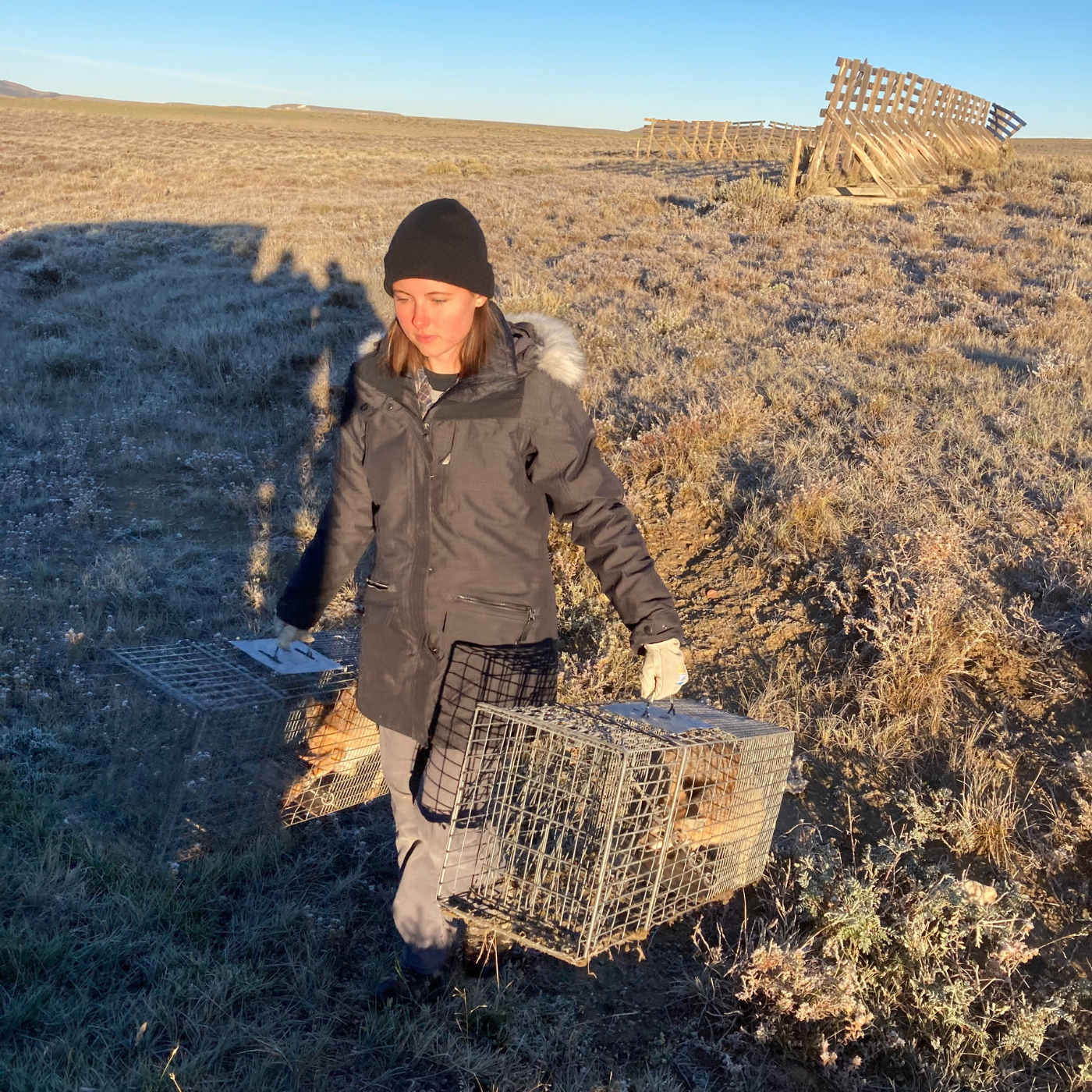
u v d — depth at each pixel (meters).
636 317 11.65
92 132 53.81
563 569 5.62
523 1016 2.80
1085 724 3.98
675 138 42.00
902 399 7.77
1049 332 10.01
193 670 3.74
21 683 4.70
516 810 2.63
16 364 11.40
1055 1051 2.74
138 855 3.41
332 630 5.20
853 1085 2.64
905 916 3.05
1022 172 24.95
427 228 2.30
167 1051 2.66
